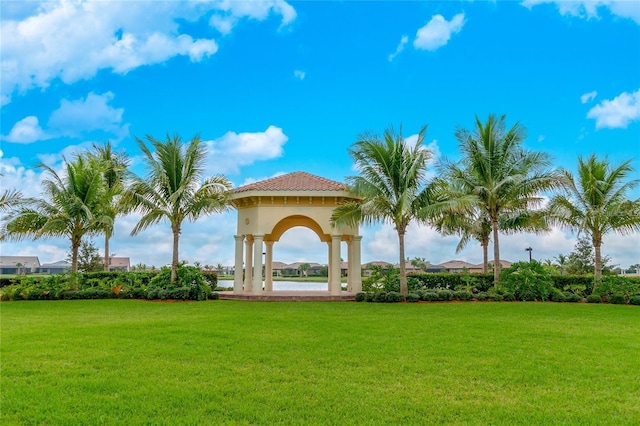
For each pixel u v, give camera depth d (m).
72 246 25.31
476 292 24.80
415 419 5.64
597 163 24.11
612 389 6.89
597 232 23.89
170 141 23.05
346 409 5.96
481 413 5.84
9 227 24.19
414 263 75.81
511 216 25.58
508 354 9.19
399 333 11.65
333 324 13.21
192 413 5.79
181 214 23.02
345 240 26.41
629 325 13.73
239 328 12.32
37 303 20.25
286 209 23.97
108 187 29.39
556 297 22.66
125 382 7.04
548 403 6.24
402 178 21.67
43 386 6.82
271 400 6.27
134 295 22.67
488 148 23.36
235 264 24.91
